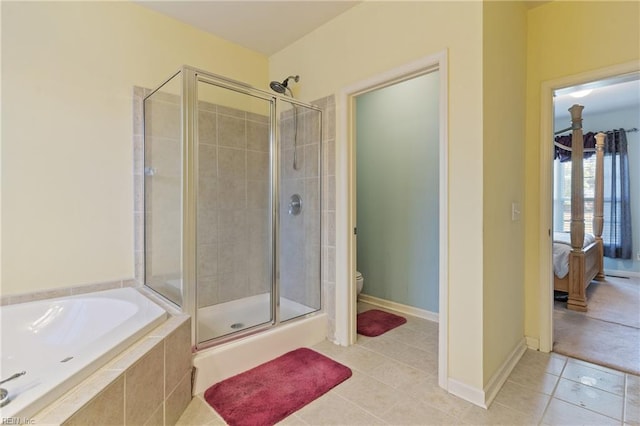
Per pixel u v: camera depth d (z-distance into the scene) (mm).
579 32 2137
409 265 3211
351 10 2385
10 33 1845
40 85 1940
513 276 2160
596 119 5246
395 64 2104
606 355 2266
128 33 2285
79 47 2080
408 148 3201
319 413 1648
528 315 2402
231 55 2869
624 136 4949
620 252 4996
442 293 1874
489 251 1791
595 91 4191
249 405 1693
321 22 2568
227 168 2602
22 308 1765
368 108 3555
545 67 2283
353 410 1672
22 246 1894
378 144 3463
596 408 1677
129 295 2025
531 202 2369
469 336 1766
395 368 2102
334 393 1819
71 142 2053
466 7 1765
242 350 2037
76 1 2066
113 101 2217
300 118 2664
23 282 1896
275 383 1901
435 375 2018
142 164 2330
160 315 1654
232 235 2648
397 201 3305
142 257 2326
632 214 4977
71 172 2055
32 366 1650
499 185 1920
